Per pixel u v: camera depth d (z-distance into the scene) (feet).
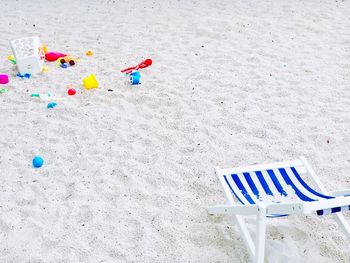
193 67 14.33
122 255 7.75
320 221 8.29
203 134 11.00
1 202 9.03
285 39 15.88
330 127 11.02
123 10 19.84
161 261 7.63
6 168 10.05
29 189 9.39
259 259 6.86
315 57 14.52
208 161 10.05
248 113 11.76
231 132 11.03
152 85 13.33
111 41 16.53
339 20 17.15
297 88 12.81
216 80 13.46
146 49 15.72
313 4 18.95
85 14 19.62
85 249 7.88
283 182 8.03
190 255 7.71
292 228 8.16
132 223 8.43
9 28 18.24
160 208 8.77
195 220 8.46
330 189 9.01
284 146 10.42
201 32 16.83
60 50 15.93
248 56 14.82
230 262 7.55
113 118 11.79
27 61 13.99
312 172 8.36
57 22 18.78
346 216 8.42
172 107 12.18
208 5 19.71
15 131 11.39
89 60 15.11
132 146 10.64
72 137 11.07
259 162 9.95
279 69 13.91
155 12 19.29
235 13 18.47
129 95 12.82
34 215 8.67
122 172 9.77
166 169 9.84
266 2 19.57
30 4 21.49
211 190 9.20
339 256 7.57
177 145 10.64
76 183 9.48
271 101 12.27
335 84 12.93
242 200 7.64
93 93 13.03
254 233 8.02
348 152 10.13
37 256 7.76
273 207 6.82
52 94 13.03
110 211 8.71
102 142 10.85
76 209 8.77
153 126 11.39
